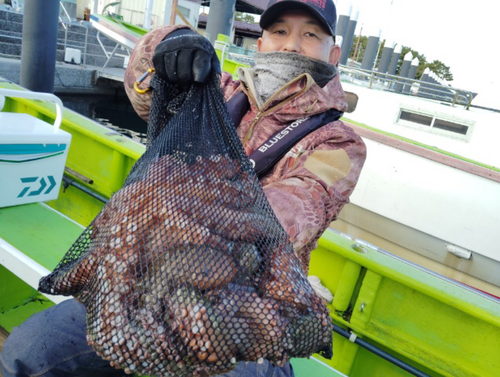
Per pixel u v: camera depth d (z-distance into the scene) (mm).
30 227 2156
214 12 9227
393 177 5617
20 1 15250
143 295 827
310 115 1297
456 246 5312
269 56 1375
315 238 1202
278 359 831
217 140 1030
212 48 1142
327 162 1188
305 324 850
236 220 904
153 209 899
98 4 13984
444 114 5645
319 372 1675
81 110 11352
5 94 2141
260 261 871
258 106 1373
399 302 2137
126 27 9805
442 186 5324
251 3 21031
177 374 816
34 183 2346
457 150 5672
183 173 961
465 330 1981
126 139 3072
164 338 793
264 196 977
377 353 2117
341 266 2336
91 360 1374
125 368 822
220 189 945
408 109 5930
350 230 6137
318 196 1103
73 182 3236
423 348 2068
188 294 810
